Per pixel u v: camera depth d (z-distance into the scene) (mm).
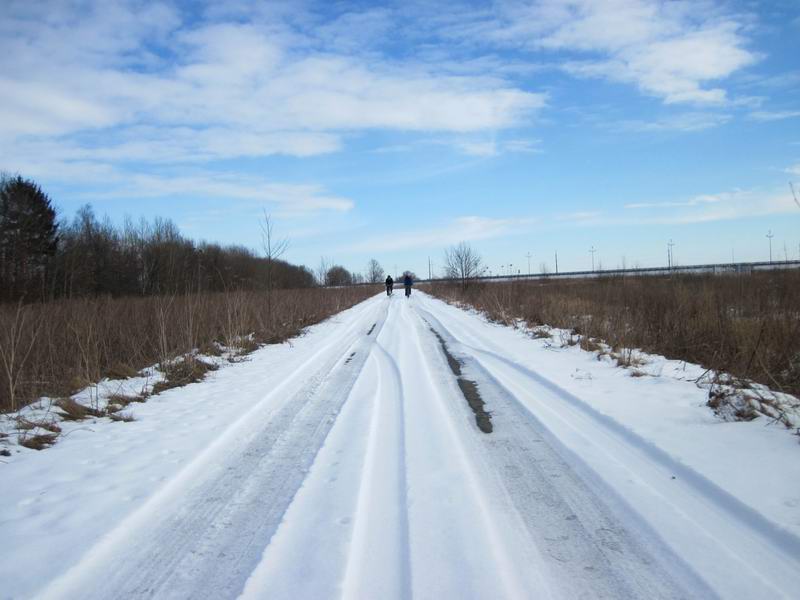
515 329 16391
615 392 7254
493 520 3785
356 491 4379
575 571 3111
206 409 7188
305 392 8219
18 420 6336
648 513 3787
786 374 7211
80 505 4133
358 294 44312
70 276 13930
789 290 12328
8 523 3834
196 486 4547
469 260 40156
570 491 4258
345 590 2969
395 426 6273
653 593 2871
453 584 3002
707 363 8875
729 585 2902
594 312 15195
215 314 14852
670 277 21031
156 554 3416
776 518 3436
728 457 4551
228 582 3082
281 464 5066
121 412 7105
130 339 11211
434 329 17422
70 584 3074
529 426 6086
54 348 9359
